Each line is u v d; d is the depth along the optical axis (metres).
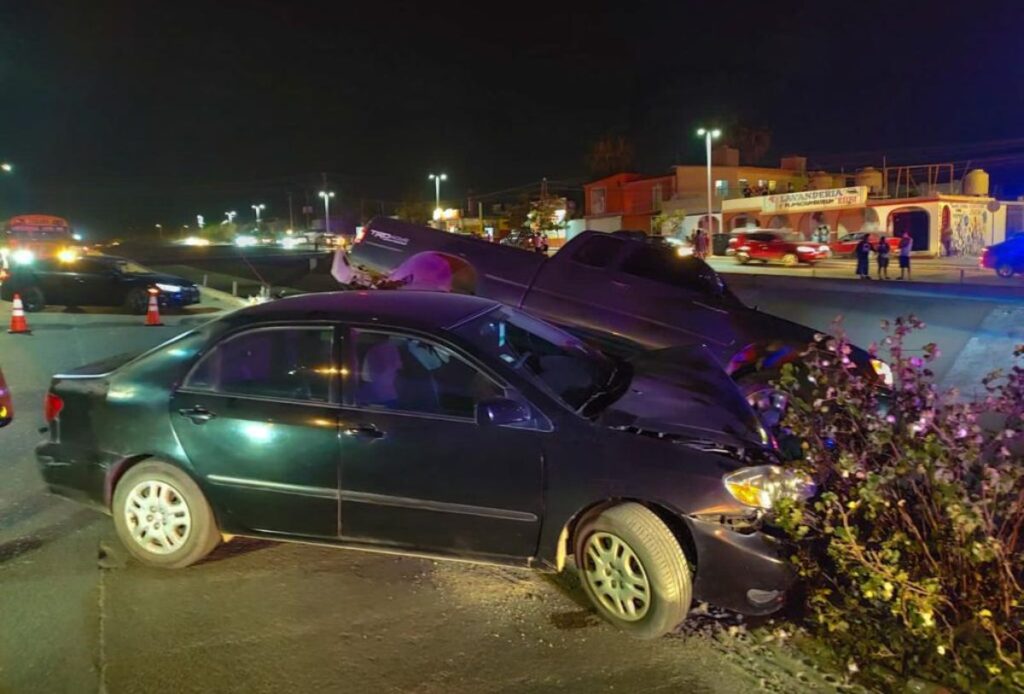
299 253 58.44
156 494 4.49
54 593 4.30
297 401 4.28
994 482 3.31
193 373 4.48
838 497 3.89
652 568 3.70
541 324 5.00
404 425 4.10
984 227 41.00
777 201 45.75
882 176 50.69
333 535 4.29
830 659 3.62
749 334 6.79
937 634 3.34
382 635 3.90
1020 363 10.10
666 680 3.51
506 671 3.59
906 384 3.90
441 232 8.89
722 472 3.71
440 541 4.13
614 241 7.95
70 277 17.59
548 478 3.90
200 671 3.59
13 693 3.42
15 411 8.35
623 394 4.37
